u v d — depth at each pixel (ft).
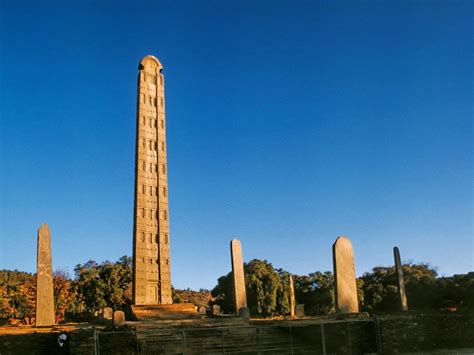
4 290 219.61
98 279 248.32
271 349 95.40
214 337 100.73
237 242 135.33
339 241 114.93
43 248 115.14
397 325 97.96
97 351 81.71
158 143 165.68
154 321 116.67
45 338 87.04
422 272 237.86
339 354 94.94
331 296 237.86
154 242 157.48
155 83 170.71
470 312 107.04
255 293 229.45
